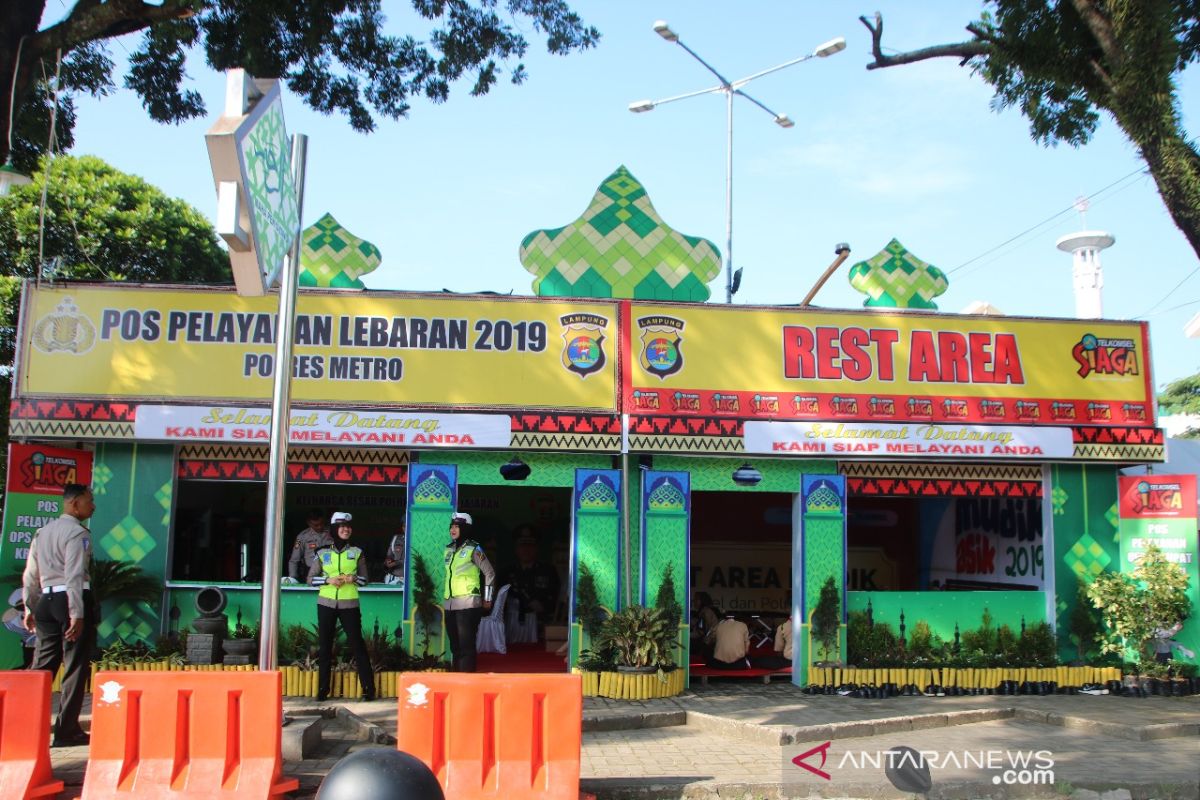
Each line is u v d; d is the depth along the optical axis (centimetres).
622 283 1298
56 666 823
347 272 1290
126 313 1180
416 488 1169
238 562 1587
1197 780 760
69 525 828
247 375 1183
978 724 1027
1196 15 1023
